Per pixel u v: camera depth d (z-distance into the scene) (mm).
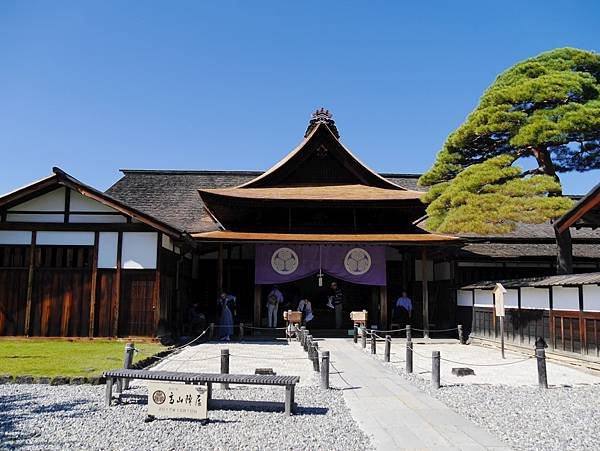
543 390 10352
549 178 16344
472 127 17375
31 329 16594
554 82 16438
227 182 31406
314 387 10469
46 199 17328
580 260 22688
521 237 24141
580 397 9711
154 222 16703
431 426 7605
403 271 24062
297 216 23516
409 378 11641
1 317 16641
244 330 21625
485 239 21344
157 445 6574
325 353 10367
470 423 7785
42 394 9328
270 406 8352
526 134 16094
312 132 24250
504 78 18406
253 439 6879
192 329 21047
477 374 12461
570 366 13570
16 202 17172
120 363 11836
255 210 23438
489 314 18766
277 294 21656
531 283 15414
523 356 15836
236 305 24047
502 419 8016
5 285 16812
